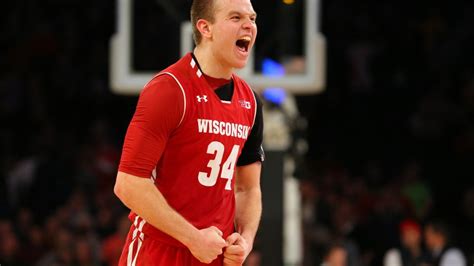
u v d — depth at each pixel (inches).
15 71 1223.5
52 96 1222.9
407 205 995.9
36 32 1264.8
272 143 614.2
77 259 789.9
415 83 1280.8
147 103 277.0
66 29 1267.2
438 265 759.7
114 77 581.9
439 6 1328.7
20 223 879.7
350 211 935.7
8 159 1041.5
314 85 552.4
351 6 1332.4
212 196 287.7
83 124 1209.4
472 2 1321.4
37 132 1168.8
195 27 289.6
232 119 289.7
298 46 557.9
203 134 282.5
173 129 279.7
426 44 1302.9
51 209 966.4
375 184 1133.1
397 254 789.2
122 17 583.2
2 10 1282.0
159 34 580.1
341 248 715.4
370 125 1262.3
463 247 983.0
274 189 519.8
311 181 1019.9
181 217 275.9
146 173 275.3
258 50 558.9
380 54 1302.9
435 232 768.3
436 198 1159.0
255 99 302.8
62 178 979.3
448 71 1277.1
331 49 1309.1
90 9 1279.5
